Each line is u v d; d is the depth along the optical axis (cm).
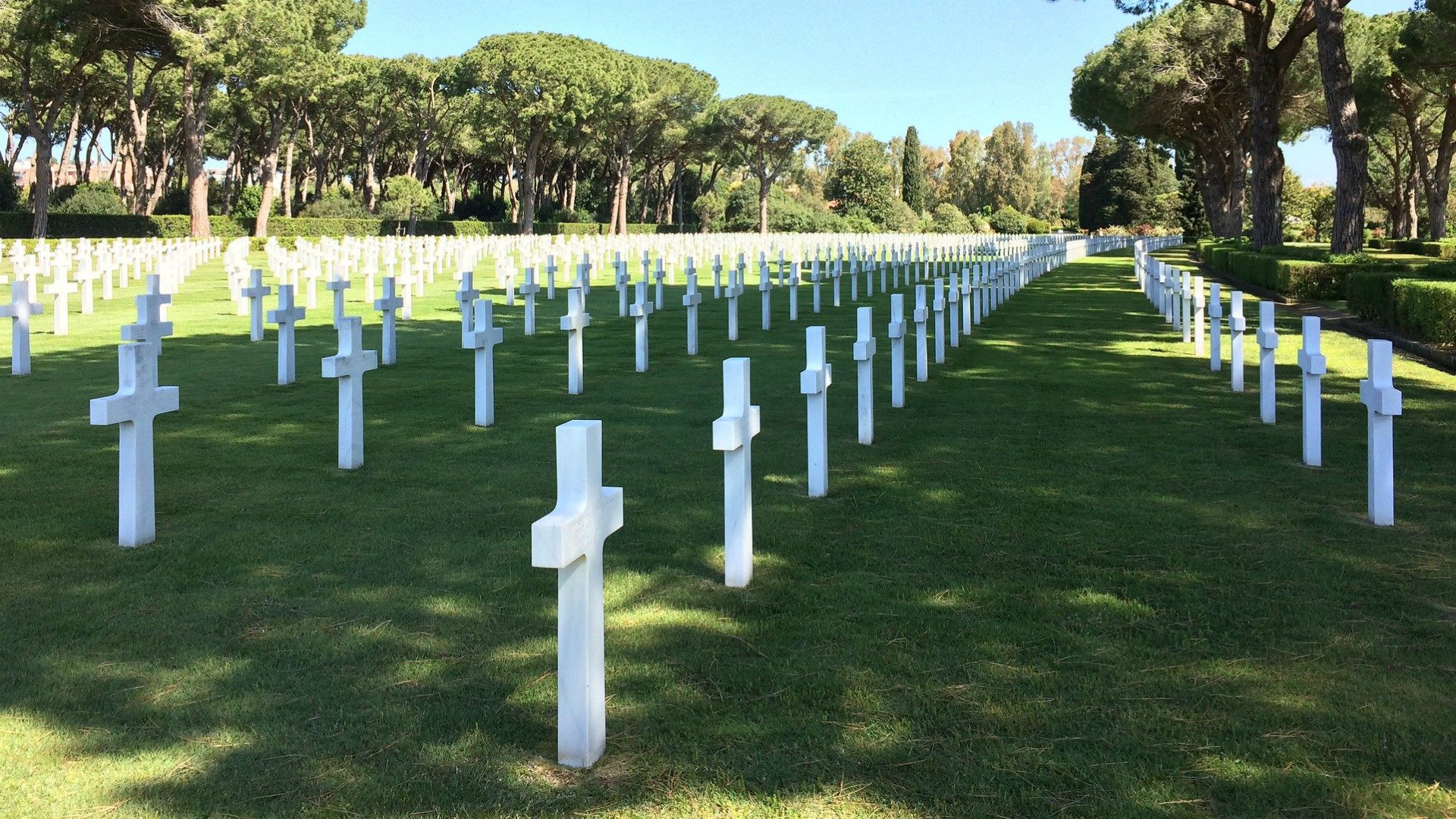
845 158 9725
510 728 341
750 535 480
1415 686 370
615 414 903
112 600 459
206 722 348
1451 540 543
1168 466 713
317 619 437
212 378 1097
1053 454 752
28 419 874
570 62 6106
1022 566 503
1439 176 4797
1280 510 601
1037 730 339
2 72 4641
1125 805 294
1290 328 1619
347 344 691
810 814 290
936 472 695
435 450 762
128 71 4853
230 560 512
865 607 448
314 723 346
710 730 339
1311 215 8181
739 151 8600
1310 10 3106
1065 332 1566
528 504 616
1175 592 468
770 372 1155
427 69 6781
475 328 842
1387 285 1529
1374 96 4566
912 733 337
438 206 6219
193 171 4628
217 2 4394
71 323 1586
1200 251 4550
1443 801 295
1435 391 1016
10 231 4369
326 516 591
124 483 531
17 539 546
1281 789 302
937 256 3033
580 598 308
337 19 5391
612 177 8131
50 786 309
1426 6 3484
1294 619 434
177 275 2166
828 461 728
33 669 389
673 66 7525
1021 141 12862
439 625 430
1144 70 4306
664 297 2178
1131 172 9712
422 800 299
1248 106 4650
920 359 1105
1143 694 365
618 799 298
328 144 7156
